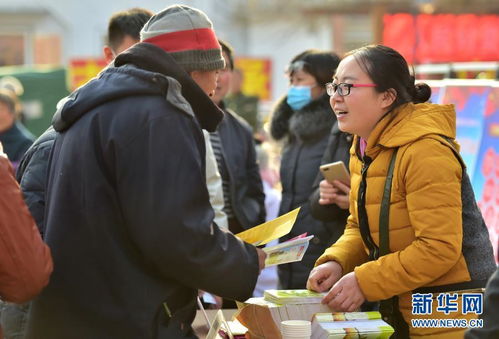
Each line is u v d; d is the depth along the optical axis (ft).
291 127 30.09
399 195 19.71
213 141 31.78
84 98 17.74
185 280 16.97
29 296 16.49
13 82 75.46
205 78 18.69
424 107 20.15
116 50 26.68
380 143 19.84
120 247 17.24
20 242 16.21
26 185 21.27
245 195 32.48
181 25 18.22
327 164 27.25
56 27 149.18
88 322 17.40
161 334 17.44
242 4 147.33
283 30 149.69
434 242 19.03
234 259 17.34
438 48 75.25
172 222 16.49
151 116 16.98
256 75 105.60
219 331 20.75
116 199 17.17
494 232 31.07
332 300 19.89
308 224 28.96
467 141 33.30
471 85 33.37
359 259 21.76
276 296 20.33
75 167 17.49
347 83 20.30
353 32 150.51
